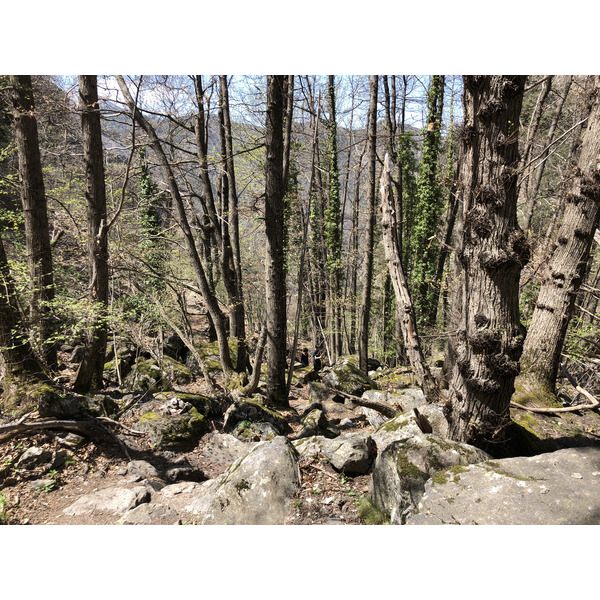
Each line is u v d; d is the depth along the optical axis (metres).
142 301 13.14
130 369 11.32
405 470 4.17
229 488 4.85
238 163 16.42
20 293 7.29
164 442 7.40
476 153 4.23
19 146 7.80
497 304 4.31
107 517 4.93
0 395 7.12
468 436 4.66
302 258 11.52
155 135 9.53
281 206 10.11
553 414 6.07
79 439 6.47
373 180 16.25
